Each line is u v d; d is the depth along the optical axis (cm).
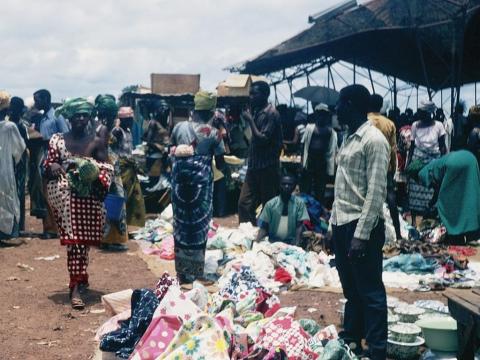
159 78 1764
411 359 481
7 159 895
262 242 788
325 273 714
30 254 848
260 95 927
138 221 984
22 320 570
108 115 858
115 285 697
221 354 377
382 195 435
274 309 496
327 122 1048
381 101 885
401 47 1742
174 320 411
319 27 1600
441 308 569
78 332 541
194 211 688
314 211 912
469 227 934
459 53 1290
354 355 444
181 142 771
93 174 598
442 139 1046
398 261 761
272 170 934
